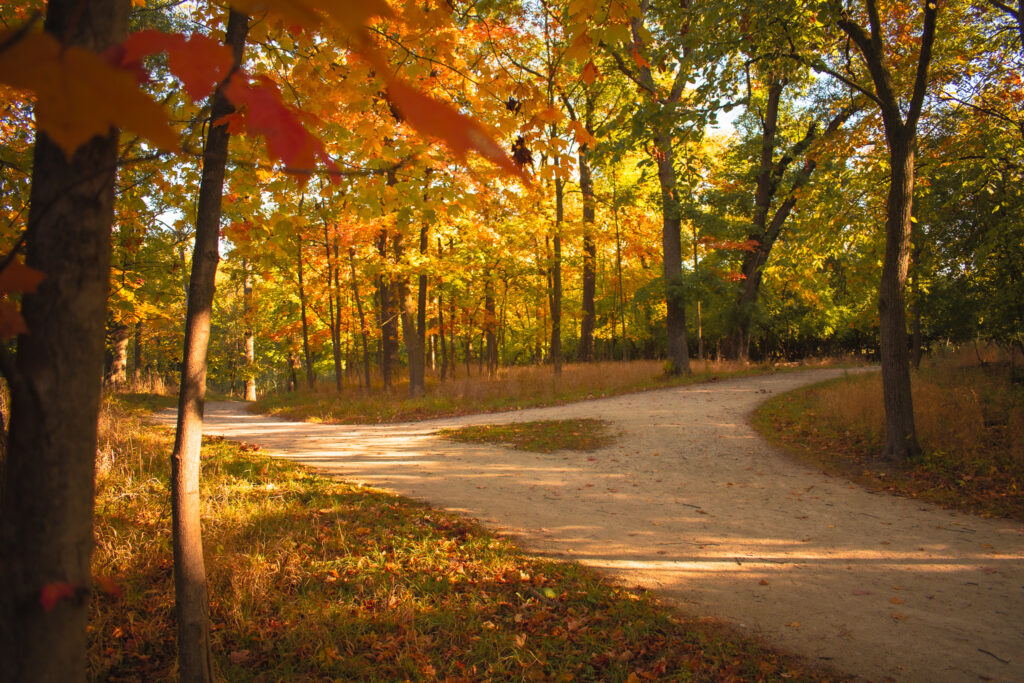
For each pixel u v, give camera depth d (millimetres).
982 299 12758
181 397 2906
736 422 12461
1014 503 6934
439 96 3455
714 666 3797
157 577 4465
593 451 10477
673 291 21078
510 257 21469
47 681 1379
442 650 3887
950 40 10820
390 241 18312
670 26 9148
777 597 4840
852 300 29609
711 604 4715
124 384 24531
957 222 12844
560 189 21234
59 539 1394
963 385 12055
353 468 9258
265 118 630
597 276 32719
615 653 3924
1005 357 15391
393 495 7578
